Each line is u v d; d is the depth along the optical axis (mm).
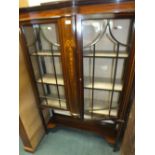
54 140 1645
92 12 823
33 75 1267
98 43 1081
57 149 1532
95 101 1386
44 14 922
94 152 1479
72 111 1311
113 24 970
